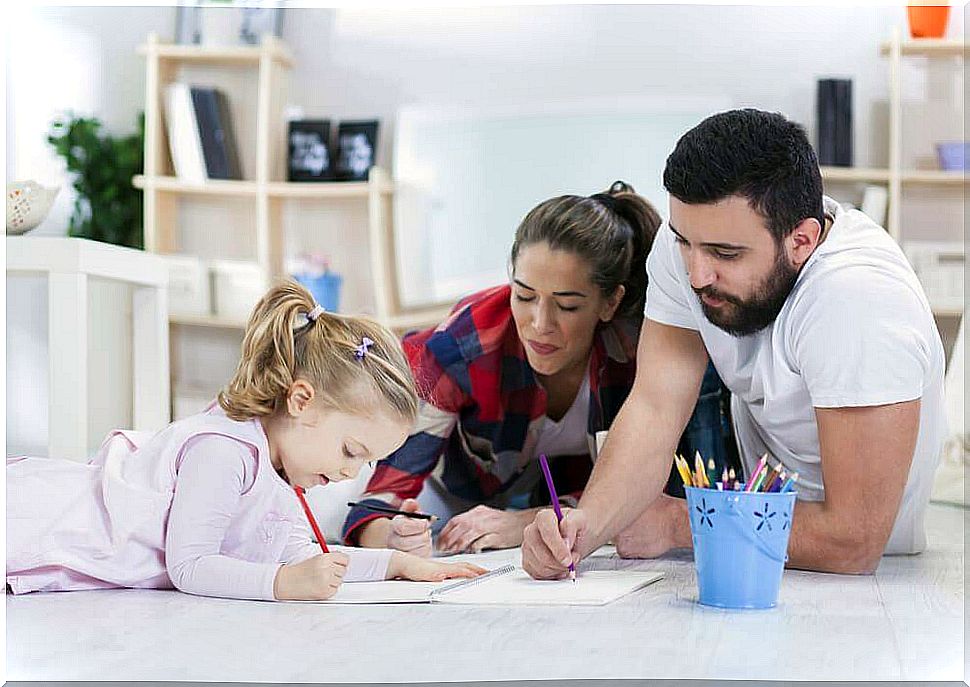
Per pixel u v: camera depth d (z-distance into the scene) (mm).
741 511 1407
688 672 1103
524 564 1598
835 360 1544
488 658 1150
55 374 2057
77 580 1573
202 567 1512
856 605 1451
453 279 4250
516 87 4367
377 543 1936
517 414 2168
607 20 4312
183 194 4500
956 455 2770
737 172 1472
